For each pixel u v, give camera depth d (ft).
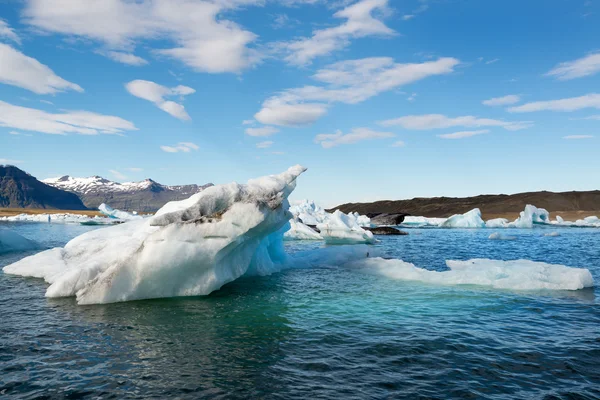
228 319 27.89
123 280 33.09
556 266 45.50
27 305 31.32
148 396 16.19
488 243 110.52
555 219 279.08
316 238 120.57
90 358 20.30
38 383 17.31
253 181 39.60
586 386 17.42
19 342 22.61
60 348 21.74
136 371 18.70
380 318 28.40
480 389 17.01
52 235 122.42
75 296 34.42
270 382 17.53
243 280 44.42
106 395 16.28
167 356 20.66
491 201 454.81
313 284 41.98
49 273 41.29
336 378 18.02
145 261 33.14
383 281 44.16
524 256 76.74
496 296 36.06
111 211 245.45
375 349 21.84
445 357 20.75
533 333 24.99
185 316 28.55
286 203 45.85
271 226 40.47
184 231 33.99
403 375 18.42
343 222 113.29
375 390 16.80
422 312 30.14
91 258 38.22
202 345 22.40
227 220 35.14
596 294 37.09
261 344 22.62
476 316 29.09
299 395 16.29
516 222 217.97
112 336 23.86
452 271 46.24
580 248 94.27
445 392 16.67
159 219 33.40
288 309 30.94
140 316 28.37
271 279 45.19
